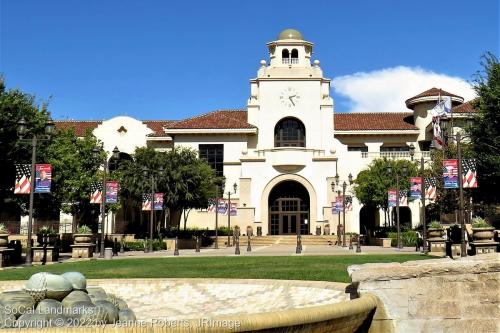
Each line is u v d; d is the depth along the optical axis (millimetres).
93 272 21062
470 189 34156
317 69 62844
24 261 29469
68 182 43688
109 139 61500
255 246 50406
